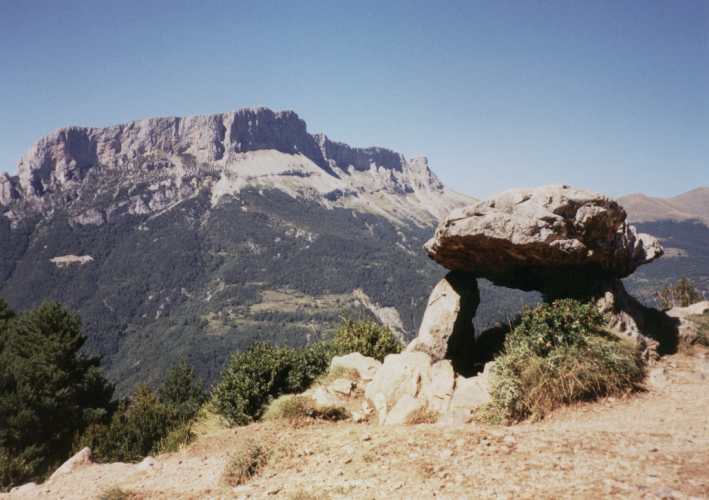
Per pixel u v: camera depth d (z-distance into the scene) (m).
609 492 6.75
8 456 18.53
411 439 10.37
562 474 7.64
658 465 7.59
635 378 12.99
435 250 17.03
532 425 11.18
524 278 17.78
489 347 18.08
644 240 18.97
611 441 8.94
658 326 17.25
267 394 16.84
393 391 14.33
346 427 13.33
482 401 12.41
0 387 23.23
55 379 24.25
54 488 11.65
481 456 8.92
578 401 11.99
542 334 13.39
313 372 18.41
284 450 11.16
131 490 10.42
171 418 17.84
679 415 10.68
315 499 8.10
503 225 14.92
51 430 23.16
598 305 15.46
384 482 8.45
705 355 15.57
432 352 16.25
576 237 15.13
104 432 18.66
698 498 6.27
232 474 10.22
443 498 7.40
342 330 21.23
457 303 16.84
